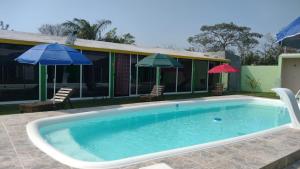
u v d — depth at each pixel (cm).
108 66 1460
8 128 672
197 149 528
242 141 595
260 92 2125
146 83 1678
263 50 3859
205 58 1994
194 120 1094
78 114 890
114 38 3228
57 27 3369
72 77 1330
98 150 688
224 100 1476
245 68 2314
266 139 616
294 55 1972
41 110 948
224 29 4678
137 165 441
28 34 1504
